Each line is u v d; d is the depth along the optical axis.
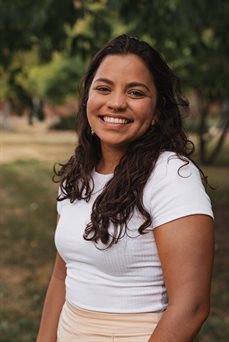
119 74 1.79
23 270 6.63
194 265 1.60
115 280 1.72
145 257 1.69
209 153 21.89
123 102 1.78
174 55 10.26
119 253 1.69
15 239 8.20
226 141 28.66
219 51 9.49
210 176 15.27
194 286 1.59
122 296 1.71
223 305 5.29
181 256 1.60
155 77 1.82
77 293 1.79
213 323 4.82
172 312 1.58
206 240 1.62
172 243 1.62
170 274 1.62
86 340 1.75
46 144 27.67
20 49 8.05
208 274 1.62
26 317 5.04
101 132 1.83
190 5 5.79
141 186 1.69
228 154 21.70
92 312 1.75
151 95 1.80
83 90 1.99
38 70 23.52
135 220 1.68
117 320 1.72
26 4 6.47
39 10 6.41
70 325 1.82
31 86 22.47
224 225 9.13
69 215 1.84
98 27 6.79
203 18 6.24
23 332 4.68
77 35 7.11
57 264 2.12
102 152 1.90
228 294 5.60
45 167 18.00
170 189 1.66
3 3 6.46
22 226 9.15
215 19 7.51
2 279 6.25
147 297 1.70
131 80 1.78
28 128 41.06
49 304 2.10
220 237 8.27
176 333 1.57
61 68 23.48
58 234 1.86
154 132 1.82
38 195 12.67
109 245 1.69
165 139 1.80
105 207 1.70
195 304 1.58
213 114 30.83
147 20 7.76
